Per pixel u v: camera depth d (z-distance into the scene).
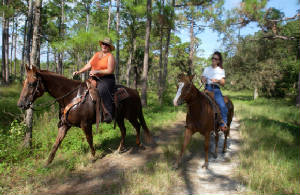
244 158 4.98
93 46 9.66
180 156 4.51
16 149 4.85
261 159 4.78
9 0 17.78
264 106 16.44
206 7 12.88
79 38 8.79
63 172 4.27
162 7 11.86
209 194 3.57
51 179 4.04
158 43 26.59
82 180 4.08
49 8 17.50
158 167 4.48
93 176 4.25
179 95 3.97
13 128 5.18
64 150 5.33
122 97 5.10
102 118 4.74
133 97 5.52
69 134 6.28
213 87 4.77
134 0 12.85
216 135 5.24
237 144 6.48
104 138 6.38
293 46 21.12
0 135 5.04
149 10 12.09
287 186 3.65
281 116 11.70
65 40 8.76
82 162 4.68
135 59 23.67
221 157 5.35
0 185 3.69
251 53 22.92
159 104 14.77
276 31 10.58
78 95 4.46
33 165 4.49
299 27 15.87
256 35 20.42
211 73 4.84
